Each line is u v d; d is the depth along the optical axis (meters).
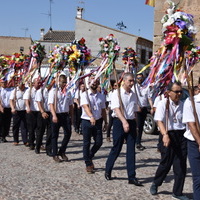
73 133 12.99
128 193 5.77
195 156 4.64
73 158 8.52
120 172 7.12
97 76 7.11
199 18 12.62
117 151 6.46
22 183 6.27
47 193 5.72
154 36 13.48
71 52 8.01
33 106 9.54
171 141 5.43
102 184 6.27
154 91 5.71
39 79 9.23
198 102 4.49
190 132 4.66
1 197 5.48
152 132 12.51
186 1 12.88
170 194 5.75
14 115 10.23
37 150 9.11
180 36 5.09
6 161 8.07
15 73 10.55
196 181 4.62
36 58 10.14
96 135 7.12
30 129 9.59
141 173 7.07
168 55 5.38
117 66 27.75
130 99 6.24
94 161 8.16
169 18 5.20
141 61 36.31
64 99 8.00
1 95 10.71
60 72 8.36
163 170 5.57
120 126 6.30
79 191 5.85
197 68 12.48
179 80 5.39
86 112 6.89
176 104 5.42
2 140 10.96
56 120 7.86
